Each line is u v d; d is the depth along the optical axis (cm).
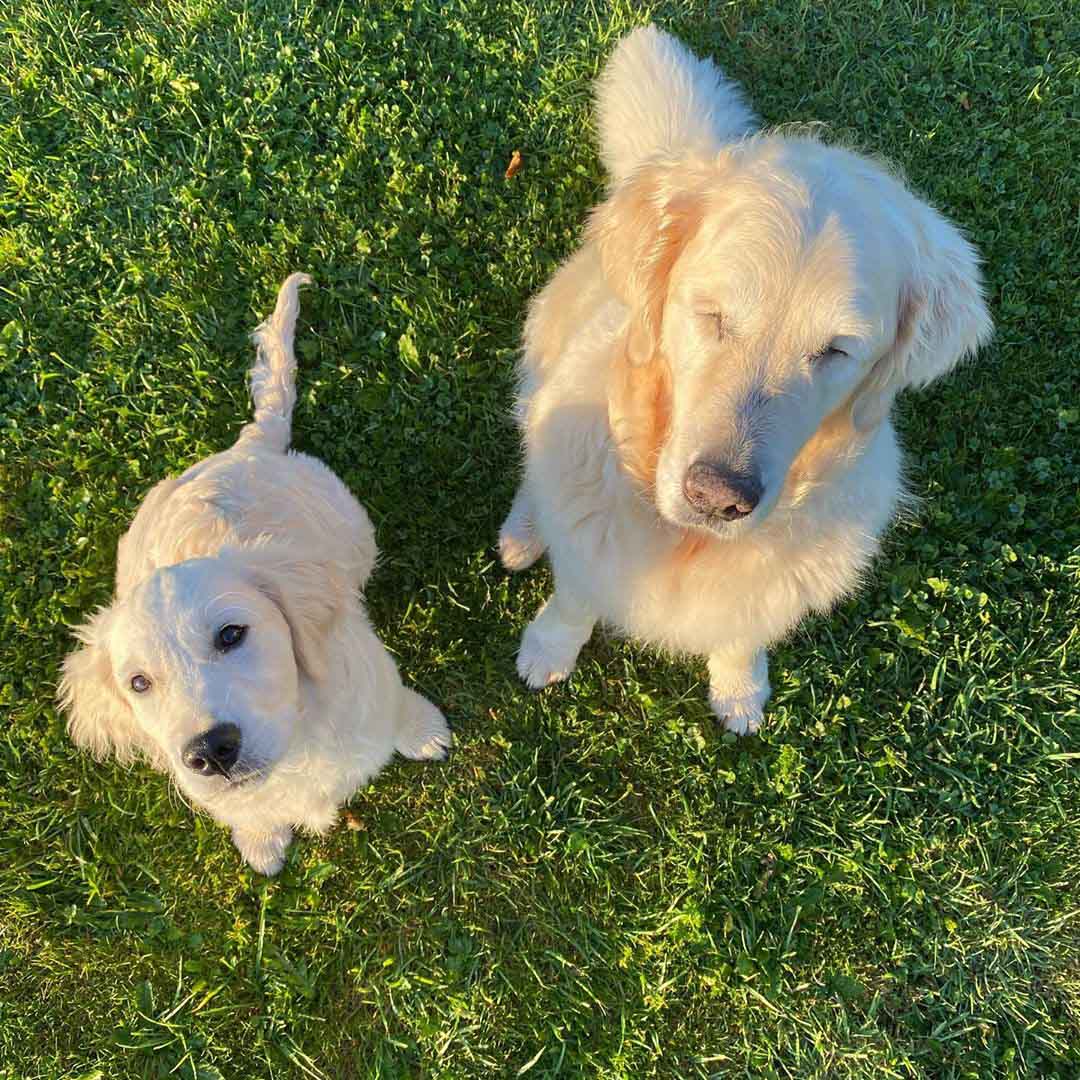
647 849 96
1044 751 97
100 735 74
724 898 93
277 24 122
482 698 101
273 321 96
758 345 59
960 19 126
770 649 102
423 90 120
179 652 63
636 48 107
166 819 95
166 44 123
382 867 95
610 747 99
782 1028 90
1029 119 121
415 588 104
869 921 94
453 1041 89
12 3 126
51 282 112
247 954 91
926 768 98
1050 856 96
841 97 122
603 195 117
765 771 97
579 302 84
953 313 66
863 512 76
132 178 116
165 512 79
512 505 107
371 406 108
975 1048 91
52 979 91
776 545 74
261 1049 88
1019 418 109
